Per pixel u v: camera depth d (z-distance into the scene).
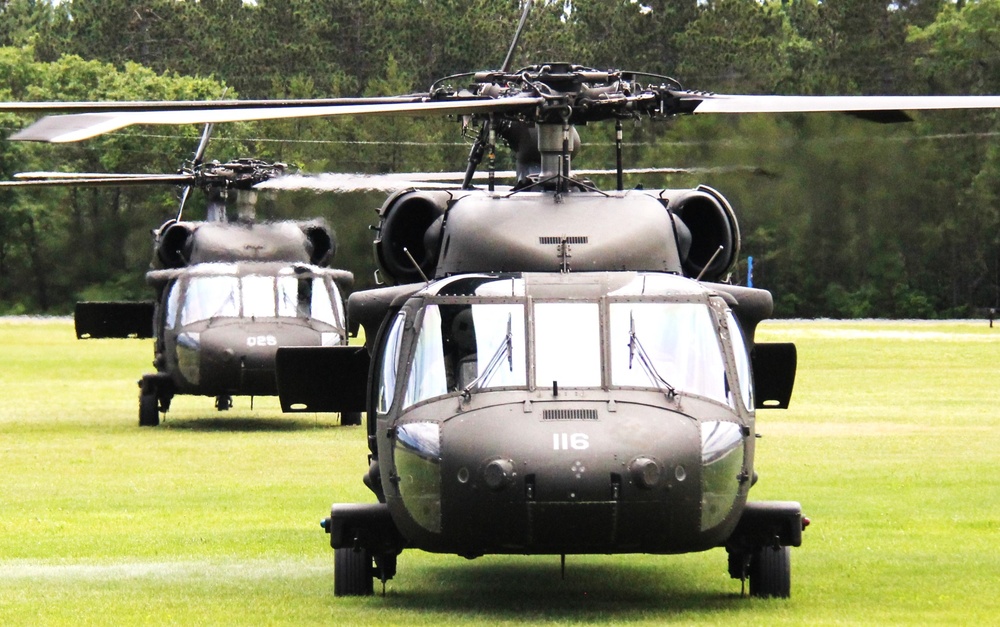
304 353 36.50
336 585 32.47
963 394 93.69
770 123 146.62
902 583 33.81
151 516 45.31
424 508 29.34
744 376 31.11
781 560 31.97
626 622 29.08
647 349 30.33
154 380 74.94
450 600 31.97
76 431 72.69
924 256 185.88
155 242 78.44
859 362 123.69
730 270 36.16
